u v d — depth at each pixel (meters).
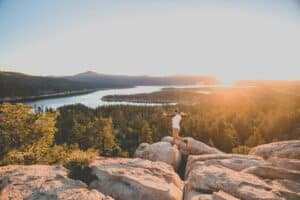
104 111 107.81
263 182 8.20
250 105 92.19
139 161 11.41
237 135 60.09
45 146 19.53
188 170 13.15
